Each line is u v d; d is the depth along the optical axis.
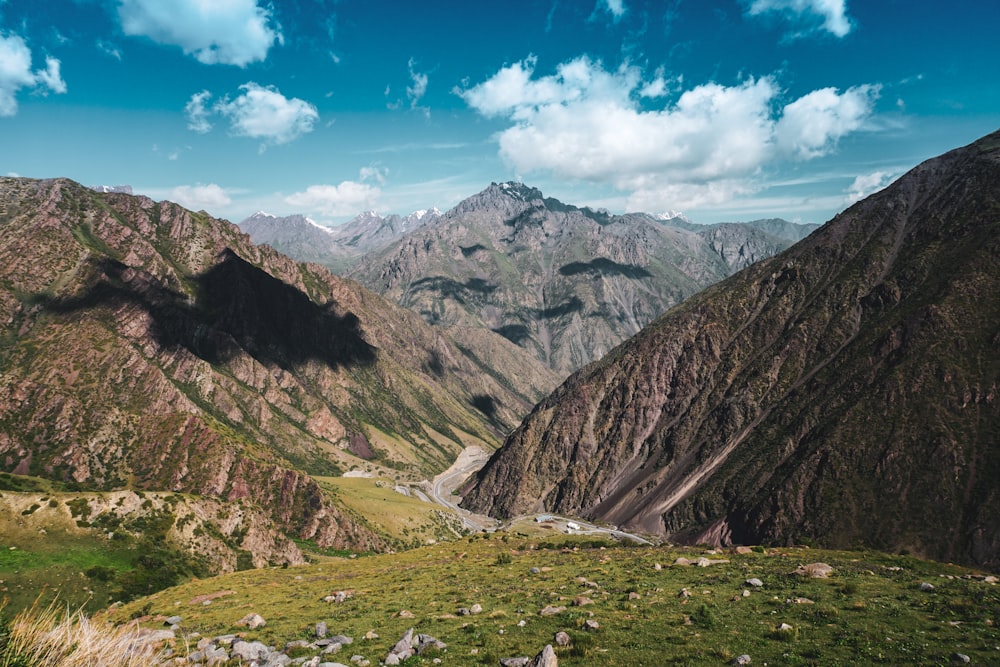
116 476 198.88
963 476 146.38
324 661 30.33
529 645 29.73
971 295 184.50
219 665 29.88
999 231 198.88
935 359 173.00
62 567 95.94
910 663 24.77
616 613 35.41
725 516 188.25
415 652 30.12
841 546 148.88
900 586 40.06
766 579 44.12
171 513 124.69
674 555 66.81
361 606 48.12
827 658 25.64
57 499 111.69
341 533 193.88
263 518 150.12
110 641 13.99
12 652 12.34
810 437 187.62
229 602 62.16
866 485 159.00
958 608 32.66
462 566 72.88
